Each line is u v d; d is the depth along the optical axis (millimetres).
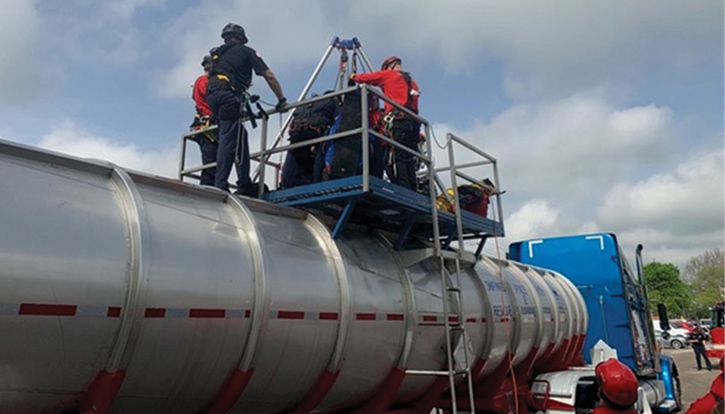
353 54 7023
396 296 5141
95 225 3133
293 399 4449
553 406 8523
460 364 5742
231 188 5703
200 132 6039
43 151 3221
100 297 2998
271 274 3986
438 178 6289
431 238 6562
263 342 3854
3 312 2625
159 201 3707
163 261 3355
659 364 12125
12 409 2852
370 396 5148
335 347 4441
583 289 11102
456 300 6000
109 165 3559
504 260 8508
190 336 3438
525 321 7566
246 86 5625
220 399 3820
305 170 5652
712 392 3576
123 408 3416
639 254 12539
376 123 5418
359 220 5500
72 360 2945
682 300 82000
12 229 2756
